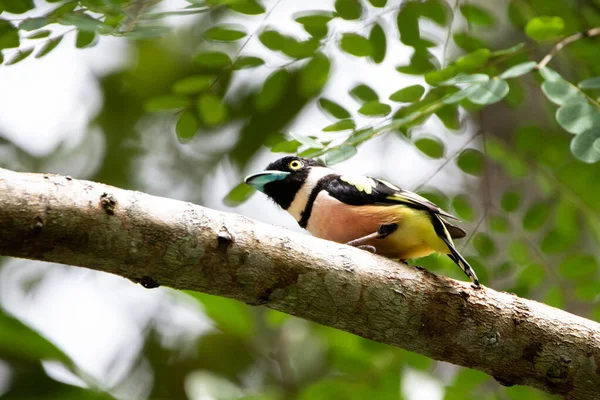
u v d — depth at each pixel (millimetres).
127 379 15945
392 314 7055
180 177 16688
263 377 15773
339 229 9266
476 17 11148
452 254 8688
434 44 10688
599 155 7895
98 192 5973
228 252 6367
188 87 10047
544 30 9422
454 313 7211
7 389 10750
